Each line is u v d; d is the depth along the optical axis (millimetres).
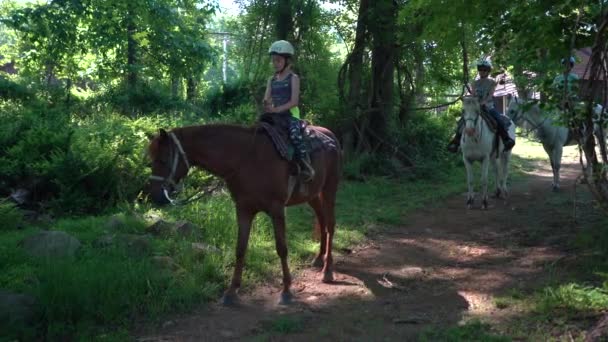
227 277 6727
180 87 26781
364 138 15523
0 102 15688
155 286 6035
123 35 19734
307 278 7105
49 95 18938
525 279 6762
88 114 15570
